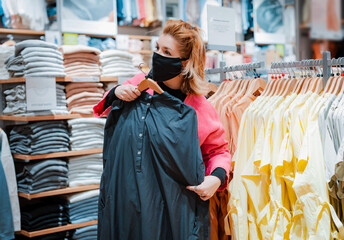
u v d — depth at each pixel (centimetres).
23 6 392
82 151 308
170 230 150
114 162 152
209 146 162
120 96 153
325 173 164
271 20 621
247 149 192
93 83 323
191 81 155
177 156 146
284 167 172
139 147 148
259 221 178
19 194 296
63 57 310
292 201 174
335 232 160
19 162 310
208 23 239
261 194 181
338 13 691
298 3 671
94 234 316
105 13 449
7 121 349
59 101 305
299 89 201
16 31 388
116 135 156
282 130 178
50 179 294
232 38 253
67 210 308
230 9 252
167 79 154
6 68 308
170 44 150
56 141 297
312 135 168
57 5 411
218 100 223
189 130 148
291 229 168
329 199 169
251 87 222
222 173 155
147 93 155
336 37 698
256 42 605
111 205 149
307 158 163
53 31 405
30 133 288
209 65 536
